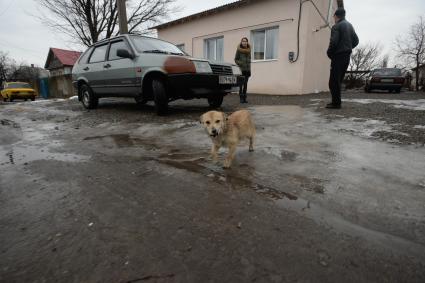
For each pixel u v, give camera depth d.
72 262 1.35
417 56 24.62
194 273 1.25
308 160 2.74
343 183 2.17
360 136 3.60
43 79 25.12
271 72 11.23
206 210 1.82
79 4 17.84
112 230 1.62
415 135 3.54
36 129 4.99
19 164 2.92
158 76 5.43
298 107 6.50
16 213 1.85
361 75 23.22
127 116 6.01
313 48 10.87
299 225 1.61
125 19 10.73
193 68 5.00
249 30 11.60
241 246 1.43
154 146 3.52
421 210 1.73
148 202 1.96
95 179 2.44
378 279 1.18
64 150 3.46
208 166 2.71
